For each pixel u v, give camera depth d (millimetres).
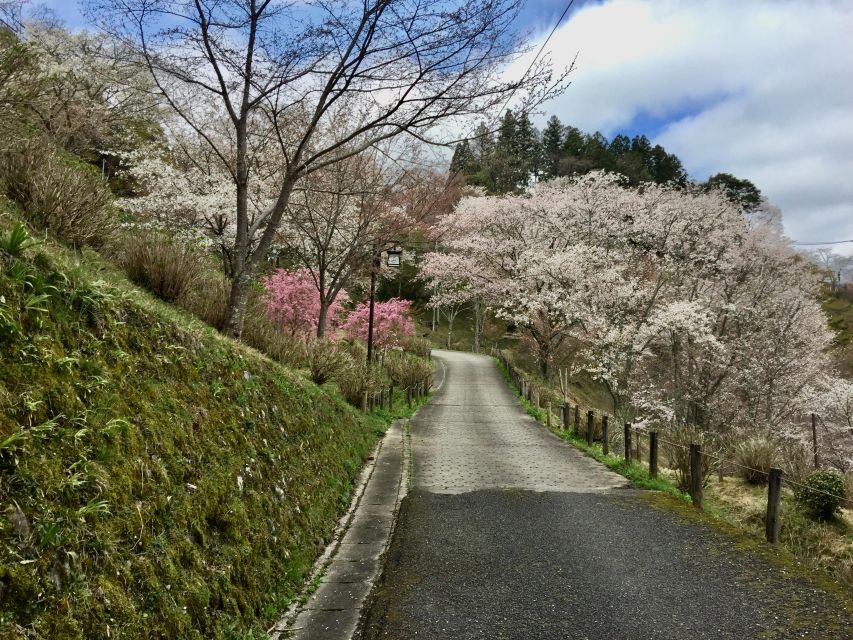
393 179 14227
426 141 8156
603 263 23000
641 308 20812
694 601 4199
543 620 3861
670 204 25906
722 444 16875
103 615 2170
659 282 20203
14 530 1944
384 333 25969
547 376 28547
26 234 2811
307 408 6977
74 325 2943
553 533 5926
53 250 4223
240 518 3740
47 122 10828
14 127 6023
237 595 3299
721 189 30031
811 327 26609
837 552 8445
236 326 7664
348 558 5074
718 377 23438
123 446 2795
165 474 3072
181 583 2781
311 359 10594
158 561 2682
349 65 7617
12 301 2551
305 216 14805
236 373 5043
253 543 3799
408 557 5109
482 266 33844
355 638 3586
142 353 3527
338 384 11922
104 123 15602
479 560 5066
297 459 5656
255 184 14211
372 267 16438
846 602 4203
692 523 6391
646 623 3828
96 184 6711
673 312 19562
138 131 19062
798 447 14359
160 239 7652
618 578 4660
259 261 7957
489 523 6270
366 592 4340
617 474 9516
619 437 14375
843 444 22531
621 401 18734
